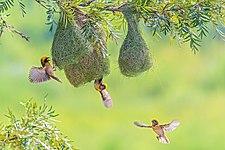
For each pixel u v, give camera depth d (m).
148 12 8.23
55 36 8.48
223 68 19.94
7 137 8.27
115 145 17.27
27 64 15.91
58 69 8.58
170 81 18.92
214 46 19.33
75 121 17.28
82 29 8.26
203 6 8.16
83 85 8.75
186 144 17.62
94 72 8.69
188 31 8.18
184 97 19.06
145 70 8.61
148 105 18.33
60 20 8.45
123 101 18.23
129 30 8.49
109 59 8.75
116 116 18.05
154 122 8.84
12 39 15.34
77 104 17.62
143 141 17.62
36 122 8.31
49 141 8.30
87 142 17.47
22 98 15.37
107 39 8.49
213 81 20.17
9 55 15.71
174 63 18.52
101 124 17.77
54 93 16.94
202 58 19.59
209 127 18.22
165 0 8.21
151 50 8.62
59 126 17.12
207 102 19.20
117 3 8.34
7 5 8.46
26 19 13.98
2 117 10.36
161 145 17.62
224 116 18.78
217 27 8.19
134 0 8.29
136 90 18.27
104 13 8.34
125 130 17.97
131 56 8.54
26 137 8.26
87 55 8.64
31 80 8.39
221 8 8.15
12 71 15.65
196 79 19.88
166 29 8.20
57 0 8.12
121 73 8.63
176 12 8.18
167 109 18.81
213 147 17.78
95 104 17.84
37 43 15.22
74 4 8.16
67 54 8.44
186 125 18.17
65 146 8.33
